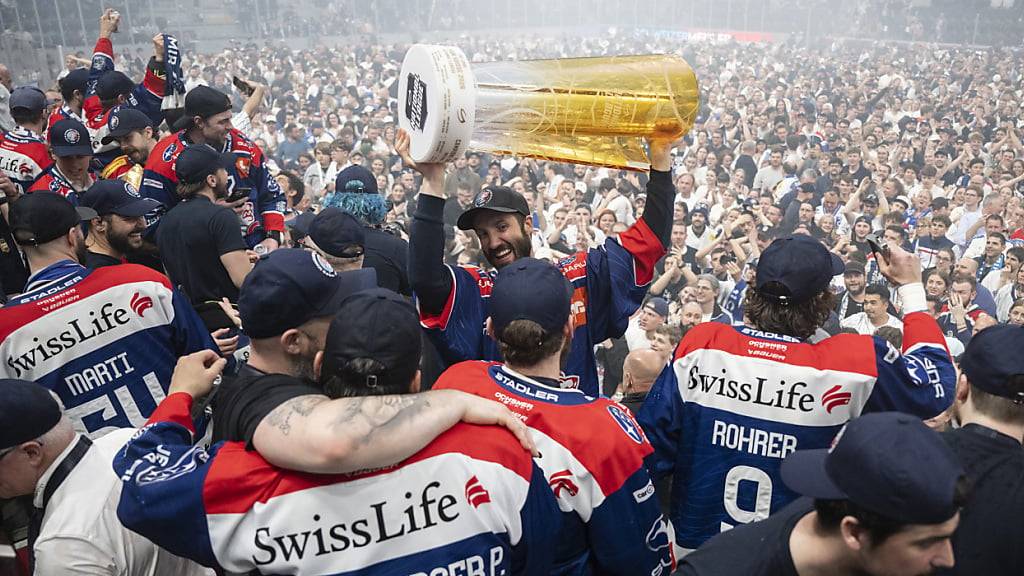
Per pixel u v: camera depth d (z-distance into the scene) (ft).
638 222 10.03
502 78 9.00
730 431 8.64
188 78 80.33
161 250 14.37
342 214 13.03
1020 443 7.06
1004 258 26.08
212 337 11.53
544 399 7.28
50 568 7.04
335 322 6.16
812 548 5.46
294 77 82.53
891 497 4.87
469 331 9.53
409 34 133.59
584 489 7.05
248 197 18.54
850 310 23.39
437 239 8.89
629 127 9.21
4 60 70.44
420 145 8.23
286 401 5.94
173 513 5.89
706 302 23.30
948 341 21.68
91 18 97.86
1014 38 114.93
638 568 7.45
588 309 9.80
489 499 6.09
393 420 5.73
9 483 7.13
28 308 10.11
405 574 5.94
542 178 40.27
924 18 121.60
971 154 43.55
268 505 5.81
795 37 129.49
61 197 10.82
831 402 8.28
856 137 47.42
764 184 41.14
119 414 10.58
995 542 6.59
